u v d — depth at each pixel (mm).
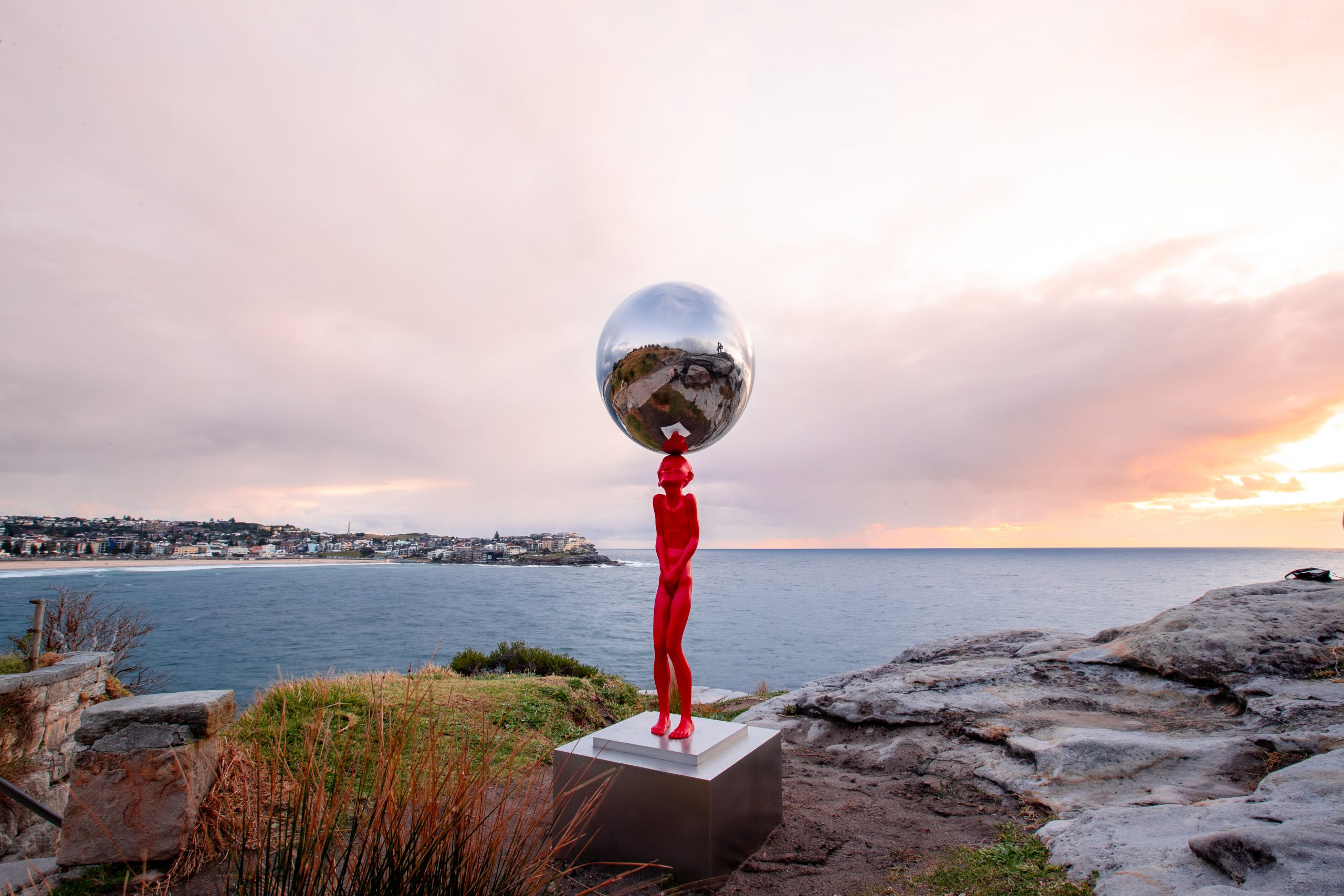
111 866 3121
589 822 3219
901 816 3799
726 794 3074
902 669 6934
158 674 28453
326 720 4324
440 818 2301
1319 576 6977
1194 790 3525
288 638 41844
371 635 44000
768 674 31094
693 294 3430
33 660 7602
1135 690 5344
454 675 8086
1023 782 4059
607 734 3414
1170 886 2355
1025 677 5883
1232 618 5762
